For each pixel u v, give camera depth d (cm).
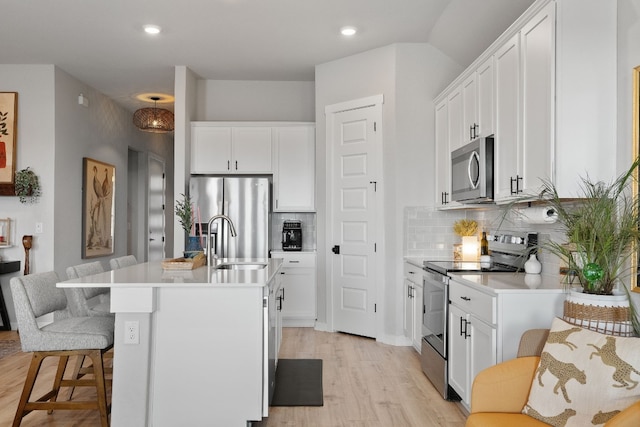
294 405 324
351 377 383
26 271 527
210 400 269
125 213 757
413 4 404
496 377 205
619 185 250
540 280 294
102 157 678
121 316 266
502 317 254
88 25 445
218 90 624
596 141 255
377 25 447
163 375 270
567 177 254
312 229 616
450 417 305
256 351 271
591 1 256
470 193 356
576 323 222
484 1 372
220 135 593
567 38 255
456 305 320
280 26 448
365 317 510
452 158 407
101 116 675
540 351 219
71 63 548
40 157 547
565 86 255
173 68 572
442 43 471
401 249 484
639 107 238
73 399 334
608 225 226
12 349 460
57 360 425
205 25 446
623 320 215
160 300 271
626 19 248
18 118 548
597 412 173
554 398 187
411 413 312
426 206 487
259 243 559
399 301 482
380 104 499
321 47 503
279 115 627
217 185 561
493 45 329
